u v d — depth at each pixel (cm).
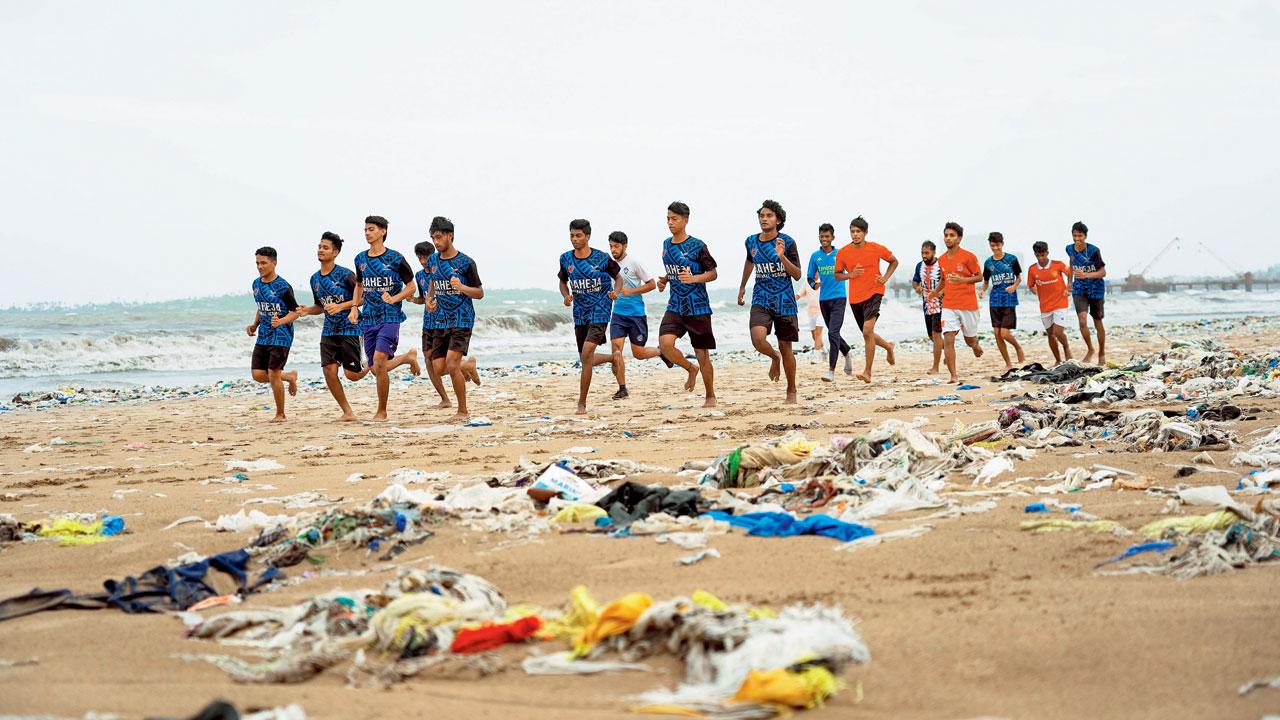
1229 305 5534
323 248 1236
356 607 402
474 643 357
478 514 588
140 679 344
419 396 1648
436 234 1204
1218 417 877
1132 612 365
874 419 1026
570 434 1017
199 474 831
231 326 3572
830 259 1534
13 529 588
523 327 3788
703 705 288
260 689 330
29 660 369
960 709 289
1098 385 1140
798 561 464
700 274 1190
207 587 468
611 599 422
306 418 1334
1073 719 281
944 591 407
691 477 711
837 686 300
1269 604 369
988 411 1047
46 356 2647
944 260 1485
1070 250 1686
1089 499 579
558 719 290
